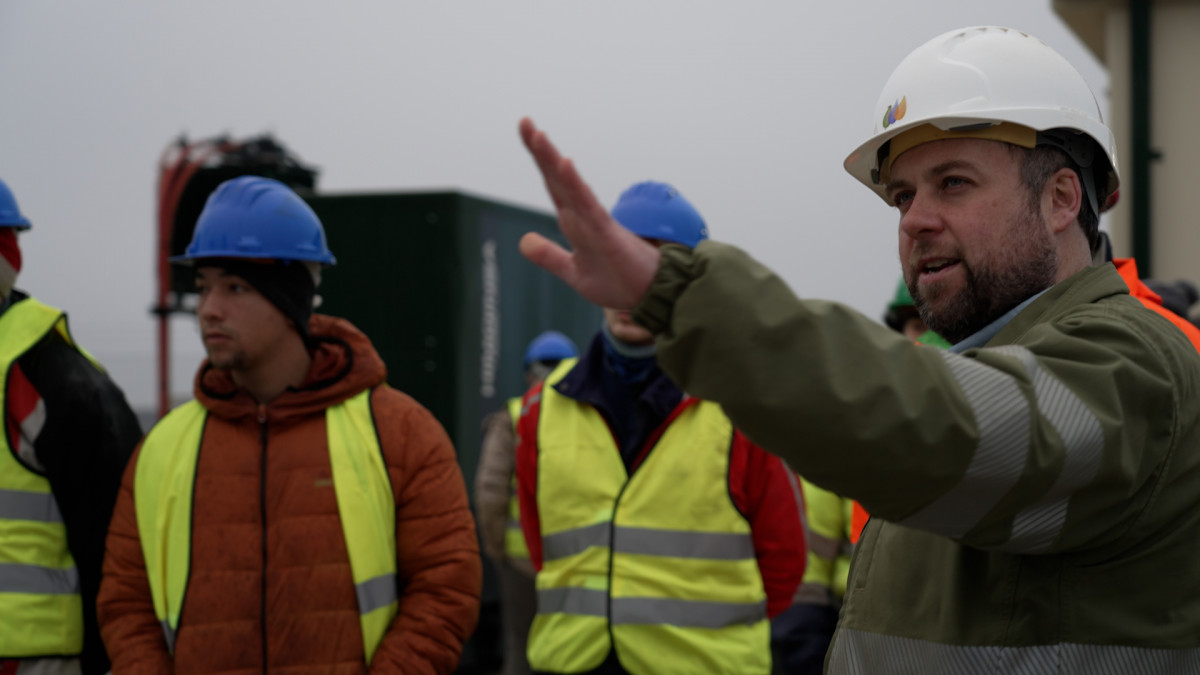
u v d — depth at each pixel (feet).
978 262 4.57
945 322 4.73
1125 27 20.17
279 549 8.11
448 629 8.21
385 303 23.94
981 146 4.59
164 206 29.12
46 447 8.64
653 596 9.82
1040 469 3.64
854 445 3.45
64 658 8.70
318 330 8.90
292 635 7.99
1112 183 5.02
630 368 10.44
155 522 8.27
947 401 3.53
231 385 8.64
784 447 3.54
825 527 12.87
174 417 8.65
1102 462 3.77
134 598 8.32
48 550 8.69
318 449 8.32
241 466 8.28
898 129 4.72
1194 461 4.09
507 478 18.39
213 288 8.48
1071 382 3.82
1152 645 4.05
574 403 10.71
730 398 3.50
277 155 28.66
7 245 9.14
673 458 10.06
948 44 4.83
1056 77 4.69
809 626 12.76
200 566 8.12
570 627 10.11
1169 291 10.98
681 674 9.65
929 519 3.77
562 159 3.41
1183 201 19.97
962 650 4.31
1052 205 4.67
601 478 10.25
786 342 3.48
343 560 8.16
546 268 3.70
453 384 23.45
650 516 9.98
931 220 4.65
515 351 26.16
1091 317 4.12
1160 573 4.11
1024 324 4.55
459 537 8.50
